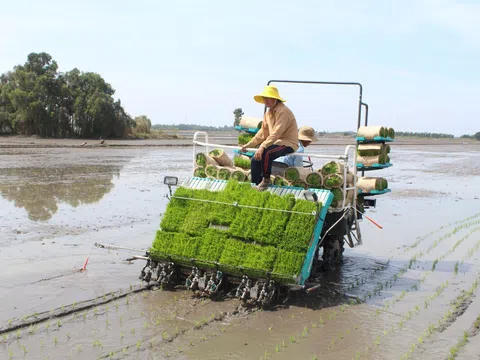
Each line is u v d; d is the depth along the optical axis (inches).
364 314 291.1
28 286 307.0
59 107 2434.8
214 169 348.8
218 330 257.3
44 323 255.9
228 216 309.4
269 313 284.8
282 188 323.3
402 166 1461.6
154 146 1979.6
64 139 2301.9
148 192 706.8
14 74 2434.8
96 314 269.7
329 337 256.7
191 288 303.6
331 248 371.2
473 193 876.6
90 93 2509.8
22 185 728.3
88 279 325.4
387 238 500.1
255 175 324.8
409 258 426.3
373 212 649.0
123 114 2635.3
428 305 310.0
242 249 297.9
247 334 254.8
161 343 238.2
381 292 334.3
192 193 327.3
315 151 1900.8
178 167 1090.7
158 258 313.4
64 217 514.6
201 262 300.8
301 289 308.0
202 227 312.7
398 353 240.7
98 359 219.0
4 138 2202.3
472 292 337.7
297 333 259.4
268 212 300.8
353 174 356.5
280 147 311.6
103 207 579.2
